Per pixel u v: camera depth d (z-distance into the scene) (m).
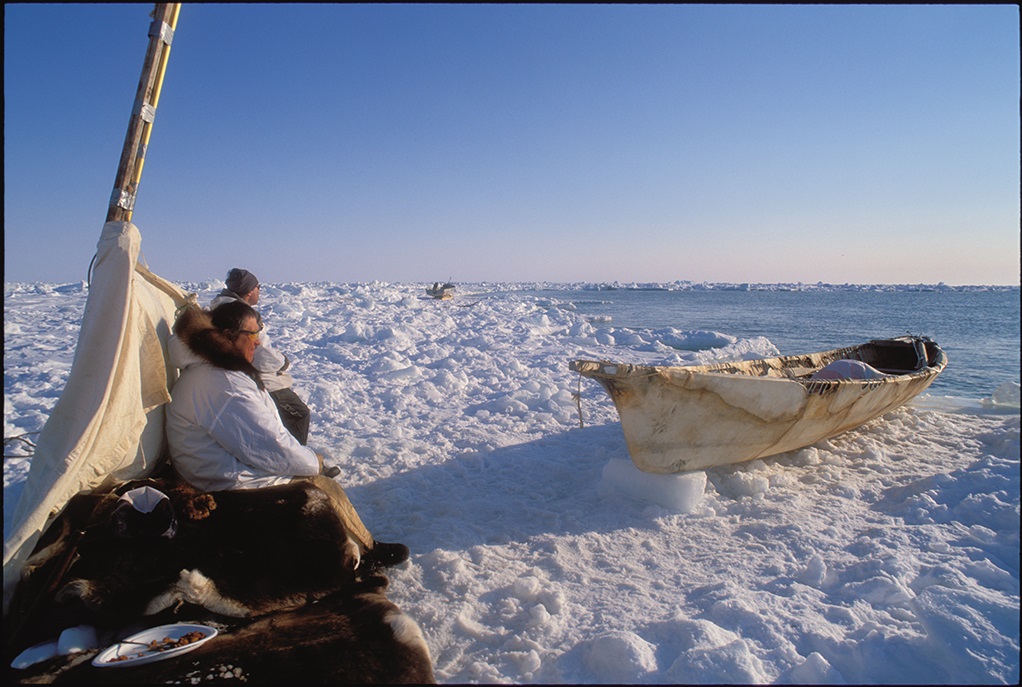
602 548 3.90
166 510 2.79
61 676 2.31
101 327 2.75
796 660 2.67
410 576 3.52
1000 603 2.91
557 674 2.67
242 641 2.56
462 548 3.92
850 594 3.23
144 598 2.69
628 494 4.65
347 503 3.47
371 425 7.04
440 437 6.48
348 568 3.06
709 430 4.61
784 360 7.56
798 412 5.02
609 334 17.45
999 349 17.41
